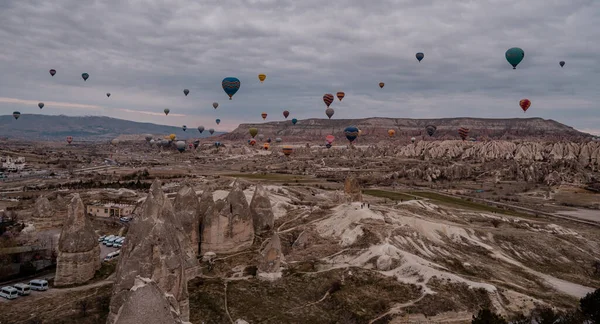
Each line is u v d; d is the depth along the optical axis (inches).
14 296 2172.7
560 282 3019.2
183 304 1822.1
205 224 2910.9
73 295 2207.2
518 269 3196.4
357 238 3238.2
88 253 2434.8
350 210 3779.5
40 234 3388.3
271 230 3545.8
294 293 2375.7
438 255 3100.4
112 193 5772.6
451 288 2401.6
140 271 1736.0
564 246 3786.9
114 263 2726.4
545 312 2223.2
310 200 5324.8
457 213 4869.6
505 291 2432.3
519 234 3927.2
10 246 2960.1
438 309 2192.4
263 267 2554.1
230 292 2310.5
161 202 2438.5
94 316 1968.5
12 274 2509.8
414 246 3152.1
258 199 3577.8
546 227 4453.7
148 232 1800.0
